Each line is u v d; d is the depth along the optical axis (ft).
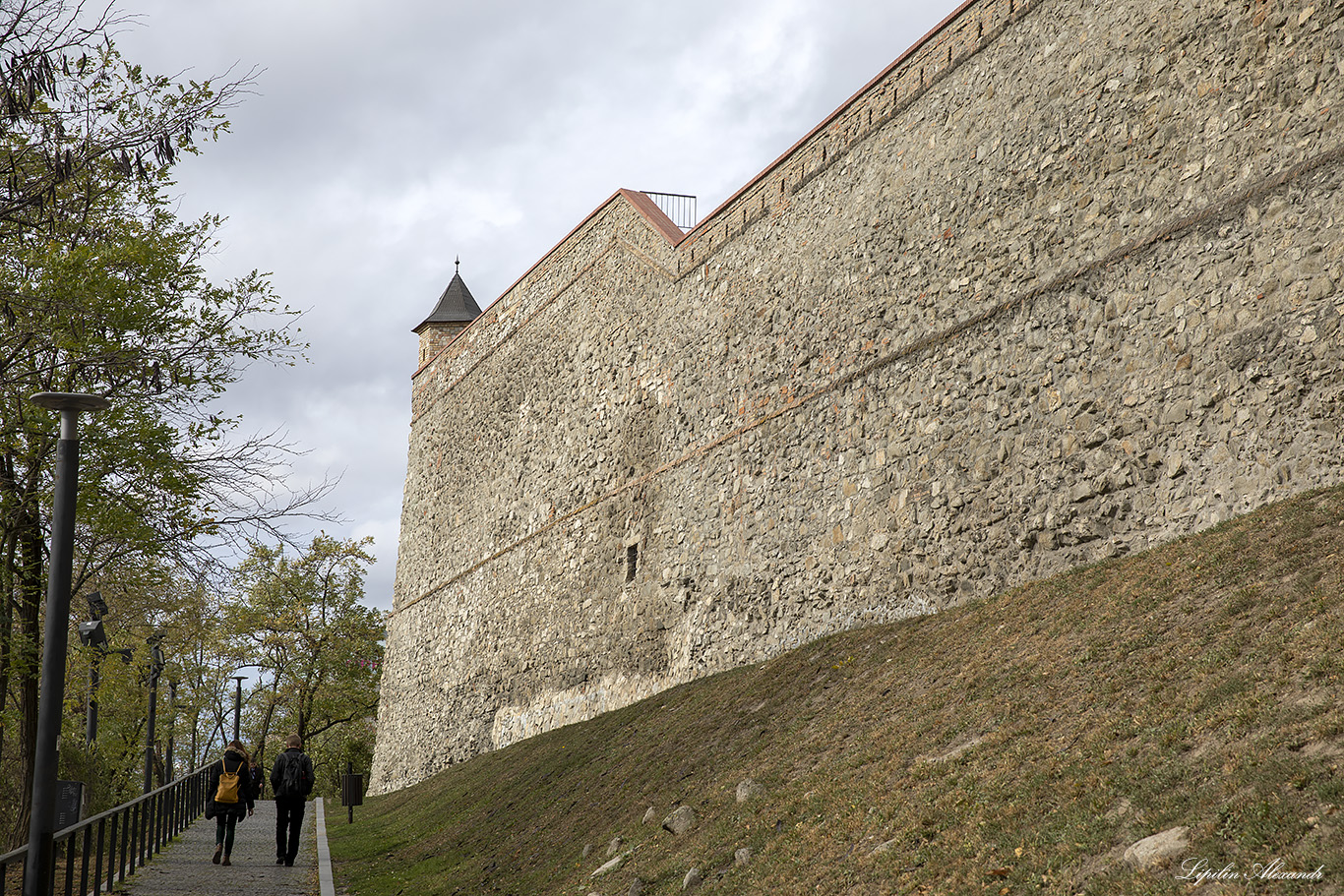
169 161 40.06
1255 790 18.79
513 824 50.01
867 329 52.54
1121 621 30.89
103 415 41.27
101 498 43.09
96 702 70.44
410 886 45.19
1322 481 32.60
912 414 48.70
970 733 29.43
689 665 61.67
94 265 40.96
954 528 45.50
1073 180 42.78
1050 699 28.53
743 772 37.52
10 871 42.16
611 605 71.20
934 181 49.85
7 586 44.34
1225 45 37.63
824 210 57.00
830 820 28.58
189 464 45.01
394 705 109.40
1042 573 41.39
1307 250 33.96
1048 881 19.71
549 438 84.17
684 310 68.03
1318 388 33.09
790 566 55.06
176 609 54.70
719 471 61.98
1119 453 39.14
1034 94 45.19
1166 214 38.91
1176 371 37.58
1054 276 42.96
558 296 85.81
